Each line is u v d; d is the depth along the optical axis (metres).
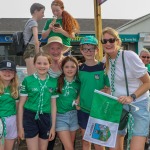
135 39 21.62
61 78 4.41
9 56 19.73
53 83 4.33
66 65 4.35
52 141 4.88
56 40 4.64
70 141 4.33
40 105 4.19
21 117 4.20
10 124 4.19
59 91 4.34
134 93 3.78
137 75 3.75
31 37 5.63
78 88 4.44
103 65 4.23
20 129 4.18
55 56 4.65
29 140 4.20
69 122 4.39
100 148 4.49
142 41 21.78
